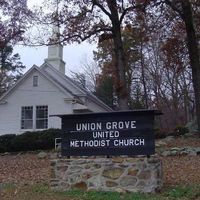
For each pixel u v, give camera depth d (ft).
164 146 72.69
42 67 116.88
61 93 104.78
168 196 35.27
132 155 37.81
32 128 104.58
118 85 80.53
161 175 38.34
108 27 81.71
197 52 85.92
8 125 106.11
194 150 62.90
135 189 36.81
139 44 122.83
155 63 165.99
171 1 81.15
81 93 110.83
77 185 39.14
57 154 70.44
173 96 166.30
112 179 37.81
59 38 82.28
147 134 37.68
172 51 94.84
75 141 40.19
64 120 40.96
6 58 200.03
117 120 38.75
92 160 38.91
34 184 44.73
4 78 191.93
